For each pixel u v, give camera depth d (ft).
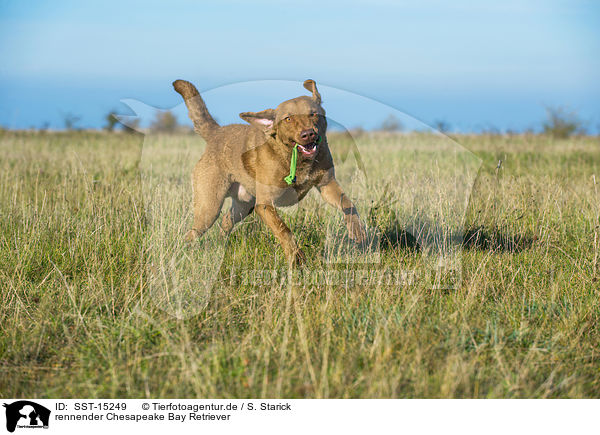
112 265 16.88
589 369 11.66
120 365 11.75
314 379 10.55
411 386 10.93
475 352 12.01
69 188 25.31
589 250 17.83
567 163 34.63
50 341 13.21
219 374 11.05
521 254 17.65
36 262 17.26
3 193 24.48
